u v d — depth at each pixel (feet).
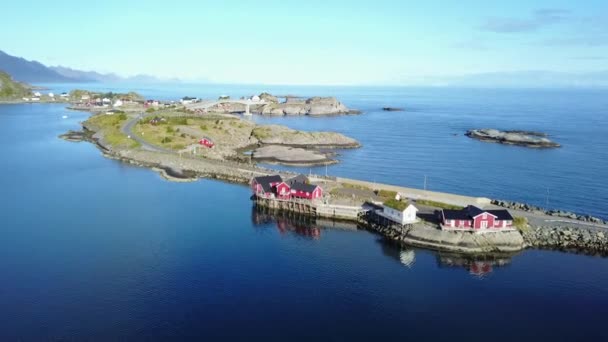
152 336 169.37
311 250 249.34
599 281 216.74
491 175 444.96
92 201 325.83
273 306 191.31
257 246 252.83
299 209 310.65
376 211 284.61
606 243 248.93
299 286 208.44
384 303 195.72
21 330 171.22
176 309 186.91
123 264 225.56
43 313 182.09
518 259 238.68
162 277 213.46
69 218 288.71
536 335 175.42
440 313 188.85
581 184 408.05
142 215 297.33
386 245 257.14
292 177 363.15
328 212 302.25
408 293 204.03
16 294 195.52
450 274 222.48
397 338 171.73
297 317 183.52
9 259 228.22
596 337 174.81
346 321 181.88
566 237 254.68
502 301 198.70
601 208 337.52
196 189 362.94
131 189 359.46
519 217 268.82
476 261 237.04
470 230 252.42
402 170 465.06
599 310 192.85
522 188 396.16
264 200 321.52
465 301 198.08
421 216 277.44
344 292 204.13
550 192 381.60
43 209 305.53
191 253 240.94
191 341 167.02
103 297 194.59
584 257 240.73
